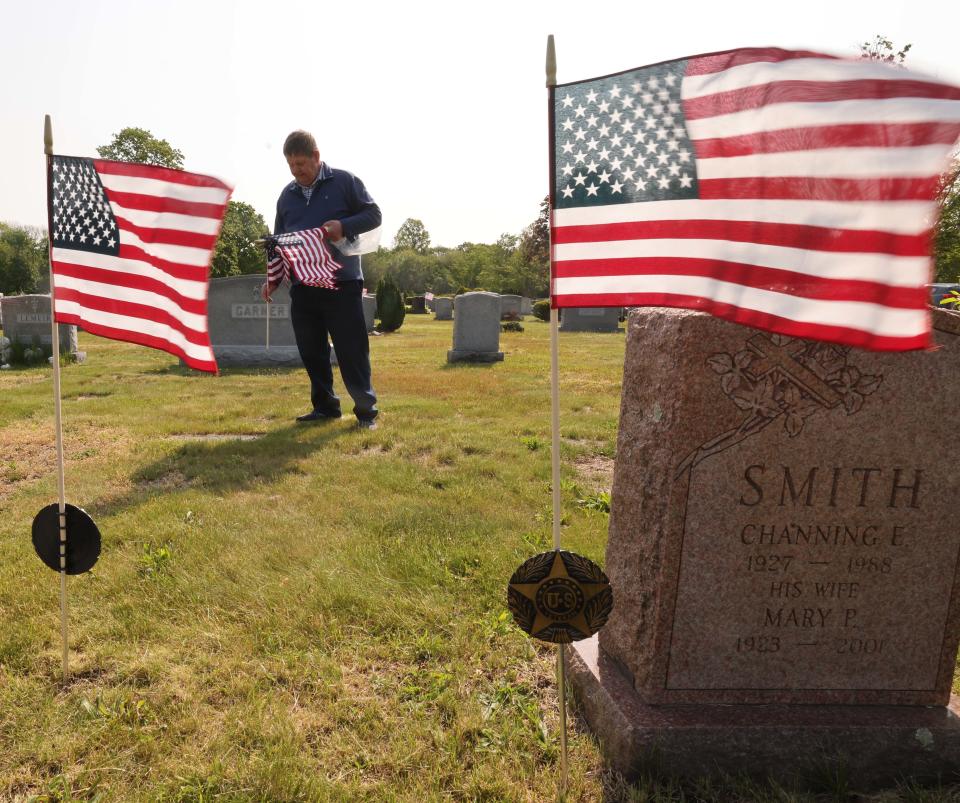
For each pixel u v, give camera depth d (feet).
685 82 6.45
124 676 9.17
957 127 5.74
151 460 19.34
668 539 7.73
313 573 11.85
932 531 7.91
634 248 6.73
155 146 156.87
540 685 9.35
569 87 6.70
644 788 7.32
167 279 8.61
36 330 44.39
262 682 9.07
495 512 15.17
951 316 7.48
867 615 8.08
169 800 7.06
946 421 7.67
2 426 23.90
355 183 21.35
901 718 8.02
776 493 7.73
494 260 328.90
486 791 7.30
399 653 9.83
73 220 8.60
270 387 33.58
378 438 21.97
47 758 7.63
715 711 8.02
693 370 7.44
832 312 6.10
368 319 75.61
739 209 6.39
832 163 6.04
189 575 11.70
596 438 23.35
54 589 11.22
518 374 39.75
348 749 7.86
